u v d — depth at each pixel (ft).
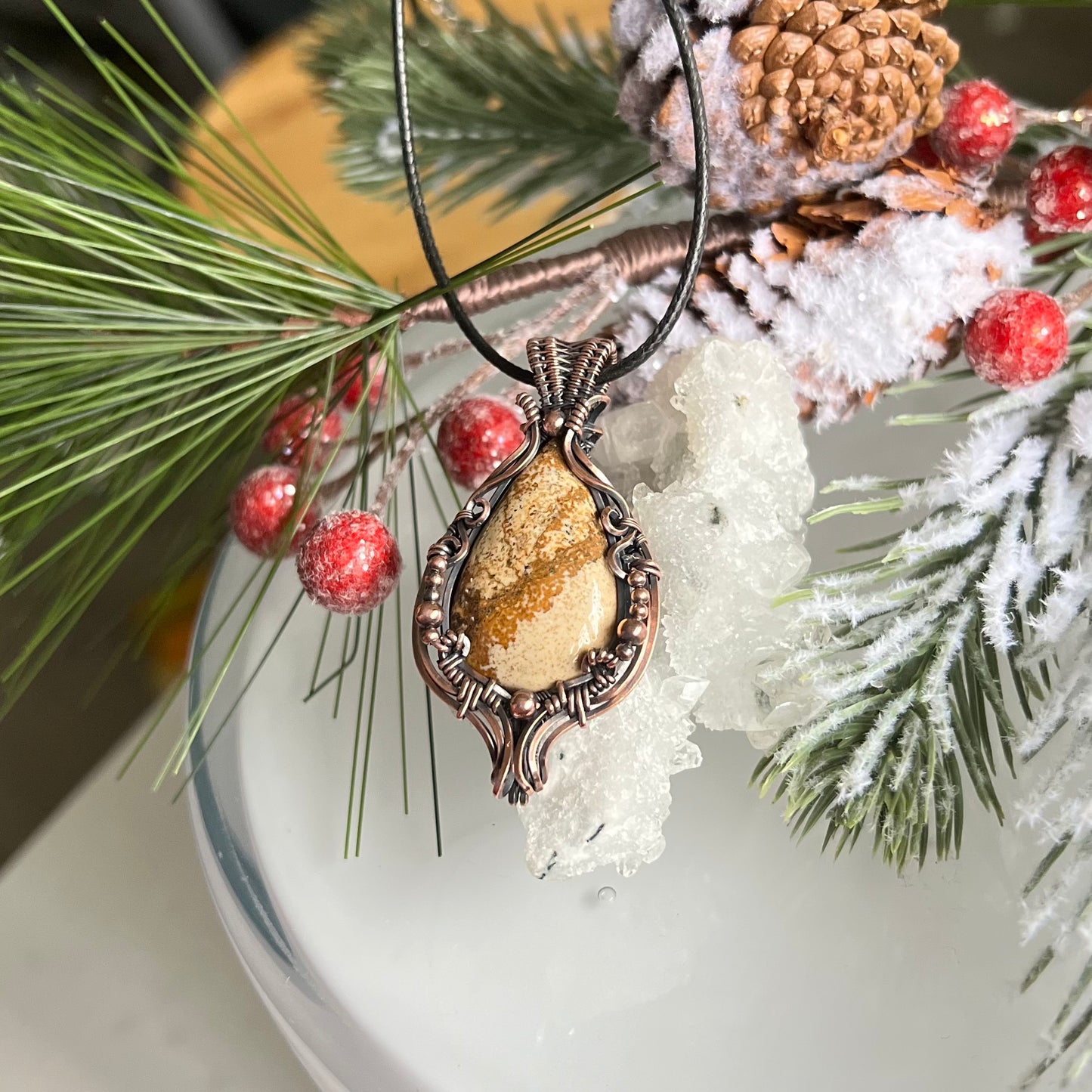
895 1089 0.63
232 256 0.67
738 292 0.68
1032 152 0.73
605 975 0.67
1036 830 0.65
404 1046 0.66
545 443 0.67
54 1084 0.78
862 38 0.62
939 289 0.64
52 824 0.87
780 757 0.61
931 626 0.62
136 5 1.54
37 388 0.66
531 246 0.66
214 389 0.71
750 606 0.65
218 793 0.74
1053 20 1.27
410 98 0.82
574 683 0.63
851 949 0.66
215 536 0.75
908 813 0.60
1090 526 0.62
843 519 0.74
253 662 0.78
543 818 0.64
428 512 0.81
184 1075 0.77
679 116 0.65
